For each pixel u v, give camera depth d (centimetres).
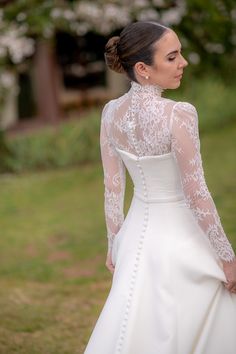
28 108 1427
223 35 990
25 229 839
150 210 291
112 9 1156
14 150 1167
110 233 318
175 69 277
